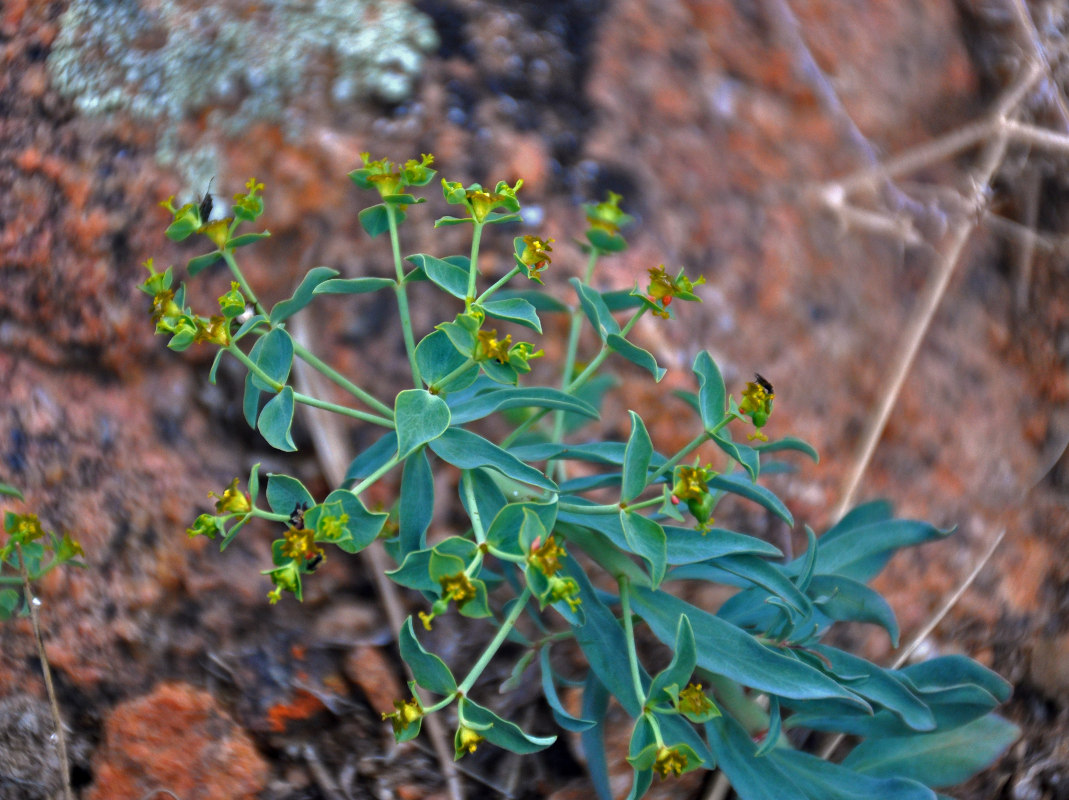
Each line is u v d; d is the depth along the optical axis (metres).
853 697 0.24
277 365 0.24
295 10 0.30
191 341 0.23
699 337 0.30
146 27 0.30
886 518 0.28
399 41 0.30
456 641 0.29
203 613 0.29
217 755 0.29
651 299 0.25
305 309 0.29
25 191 0.30
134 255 0.29
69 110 0.30
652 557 0.23
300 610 0.29
